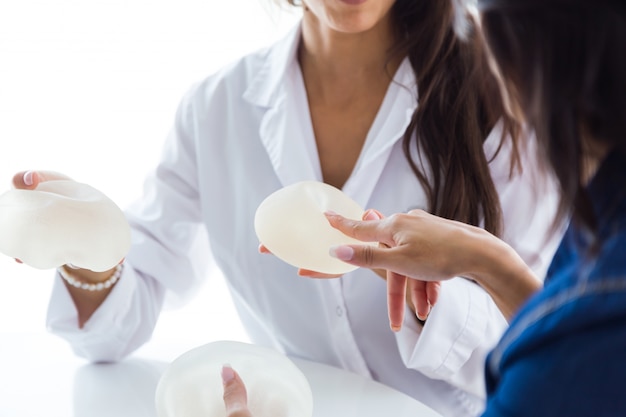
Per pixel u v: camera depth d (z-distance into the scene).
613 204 0.66
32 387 1.19
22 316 2.13
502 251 0.92
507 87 0.71
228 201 1.39
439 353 1.20
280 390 0.90
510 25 0.66
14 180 1.09
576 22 0.63
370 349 1.31
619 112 0.62
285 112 1.35
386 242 0.94
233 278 1.40
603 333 0.62
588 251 0.64
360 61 1.33
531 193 1.29
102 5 2.07
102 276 1.28
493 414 0.66
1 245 1.04
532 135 0.70
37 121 2.10
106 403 1.14
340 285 1.29
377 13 1.21
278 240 1.00
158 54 2.09
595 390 0.62
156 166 1.46
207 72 2.10
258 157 1.38
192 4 2.08
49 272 2.18
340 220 0.95
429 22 1.30
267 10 1.56
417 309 1.07
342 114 1.36
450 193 1.27
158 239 1.43
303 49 1.40
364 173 1.29
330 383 1.17
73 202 1.04
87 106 2.10
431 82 1.29
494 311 1.23
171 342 1.43
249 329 1.45
